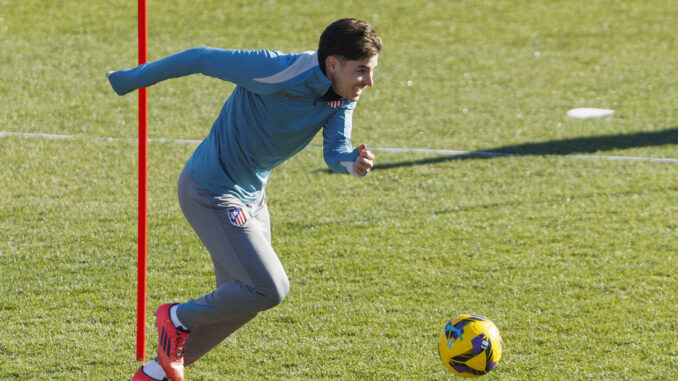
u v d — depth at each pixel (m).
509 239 24.05
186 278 21.05
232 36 51.88
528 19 57.28
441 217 25.89
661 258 22.69
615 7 60.16
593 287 20.69
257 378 15.93
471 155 32.91
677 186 29.16
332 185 28.95
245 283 13.88
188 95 40.56
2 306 18.92
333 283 20.77
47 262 21.72
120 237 23.66
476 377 14.97
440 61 48.59
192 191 13.89
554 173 30.69
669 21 57.31
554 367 16.48
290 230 24.56
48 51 47.28
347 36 12.51
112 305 19.19
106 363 16.28
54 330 17.75
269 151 13.76
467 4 60.16
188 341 14.58
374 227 24.94
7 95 39.34
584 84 44.72
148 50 48.62
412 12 58.00
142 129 15.26
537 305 19.61
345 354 16.98
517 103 41.22
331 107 13.48
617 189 28.81
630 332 18.16
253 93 13.45
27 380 15.51
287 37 52.16
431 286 20.69
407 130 36.50
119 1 57.44
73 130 34.56
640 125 37.62
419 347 17.34
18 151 31.48
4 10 54.41
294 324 18.38
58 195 27.12
